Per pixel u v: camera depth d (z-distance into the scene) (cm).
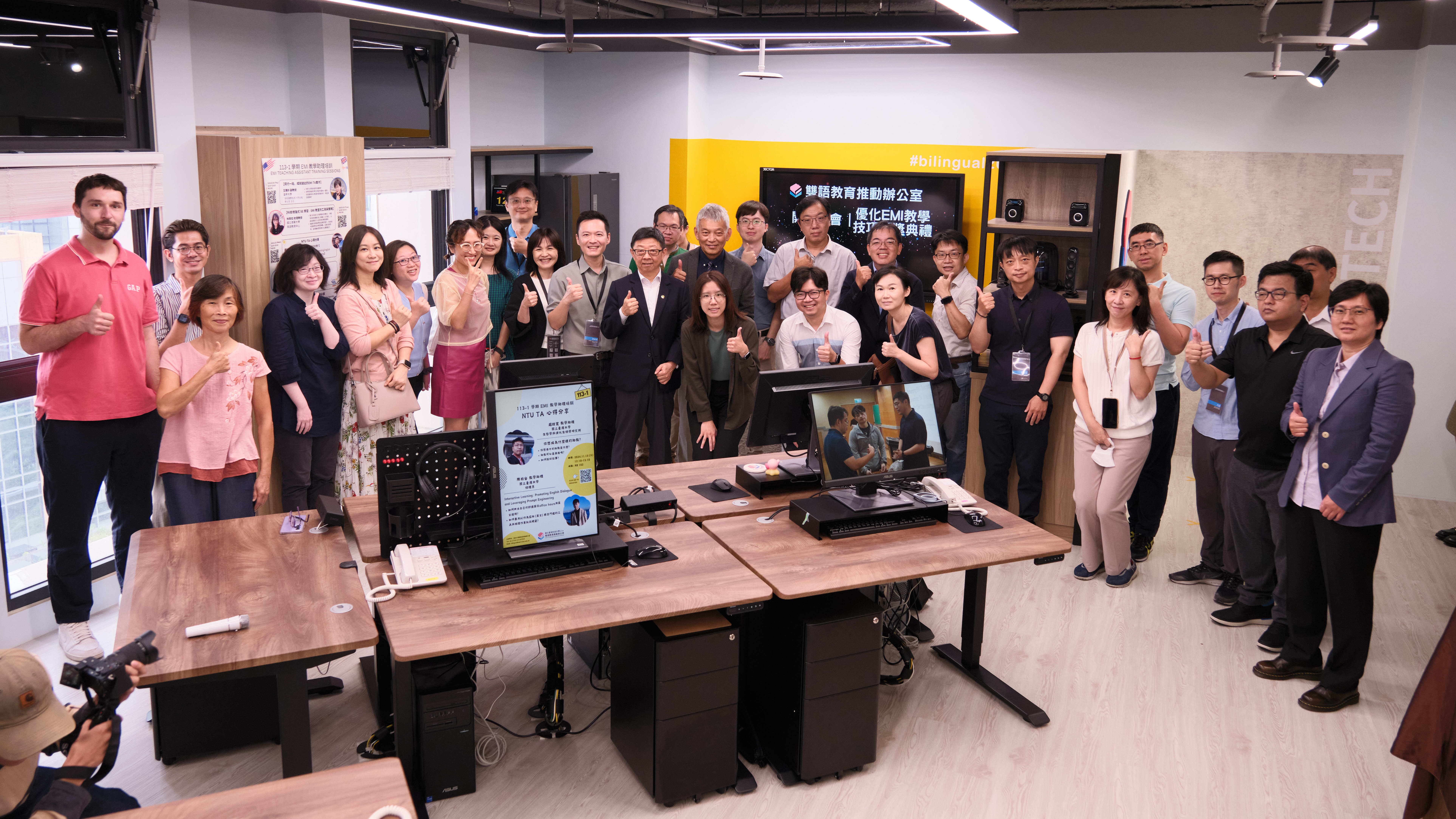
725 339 502
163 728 324
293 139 486
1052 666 411
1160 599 479
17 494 424
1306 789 331
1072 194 577
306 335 454
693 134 818
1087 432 478
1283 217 654
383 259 482
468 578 306
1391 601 479
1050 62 703
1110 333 464
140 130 464
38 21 414
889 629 411
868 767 338
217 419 401
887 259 560
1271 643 423
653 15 725
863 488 384
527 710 371
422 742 304
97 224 369
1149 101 678
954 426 549
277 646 263
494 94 799
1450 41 570
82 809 198
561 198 782
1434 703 288
